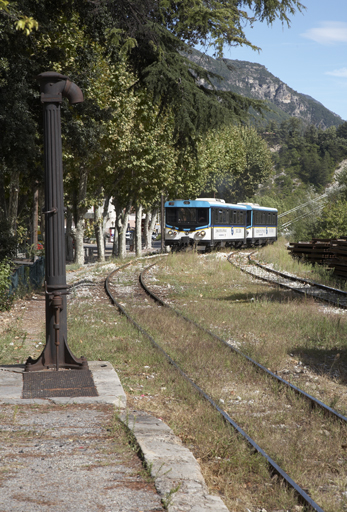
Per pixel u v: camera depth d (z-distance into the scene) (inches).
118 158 1295.5
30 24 350.3
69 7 676.1
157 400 276.7
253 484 183.2
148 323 474.3
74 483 156.7
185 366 339.3
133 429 202.8
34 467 167.5
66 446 186.9
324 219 2016.5
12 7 549.6
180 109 615.5
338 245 904.9
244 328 465.1
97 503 144.6
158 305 602.9
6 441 190.1
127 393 281.3
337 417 243.4
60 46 831.7
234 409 266.8
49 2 672.4
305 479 189.0
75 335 419.2
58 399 243.0
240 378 319.3
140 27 596.1
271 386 300.8
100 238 1523.1
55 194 287.4
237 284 794.2
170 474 164.4
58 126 288.0
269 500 171.2
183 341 406.3
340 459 209.9
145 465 171.3
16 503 142.3
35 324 499.5
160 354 359.6
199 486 158.7
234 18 560.7
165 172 1464.1
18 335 439.2
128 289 747.4
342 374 340.2
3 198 945.5
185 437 223.0
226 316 518.0
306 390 301.6
